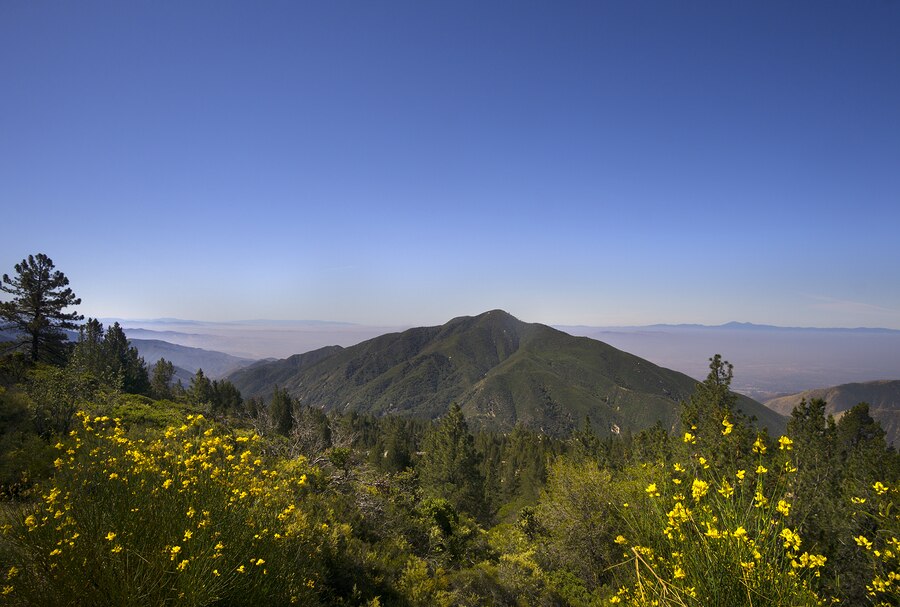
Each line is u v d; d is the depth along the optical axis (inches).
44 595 124.8
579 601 405.1
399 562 326.3
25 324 1161.4
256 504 187.9
